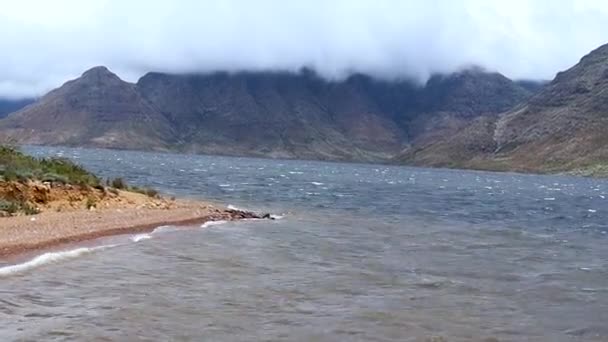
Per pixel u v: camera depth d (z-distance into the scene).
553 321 13.21
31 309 12.16
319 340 11.20
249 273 16.88
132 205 28.95
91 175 33.12
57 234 19.73
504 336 11.96
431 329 12.19
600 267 20.56
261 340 11.05
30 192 25.22
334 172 143.25
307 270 17.72
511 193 78.62
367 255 21.16
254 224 28.73
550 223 37.97
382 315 13.05
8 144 32.25
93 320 11.67
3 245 17.38
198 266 17.44
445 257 21.53
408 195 62.12
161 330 11.31
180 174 81.50
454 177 149.50
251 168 135.38
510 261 21.23
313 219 33.19
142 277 15.56
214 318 12.27
